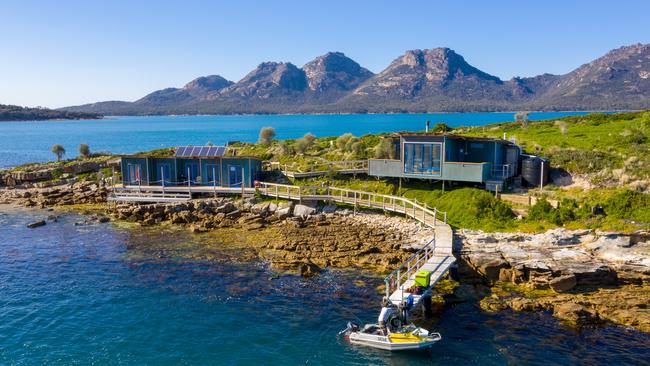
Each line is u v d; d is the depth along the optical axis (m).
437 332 24.27
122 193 51.47
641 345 22.55
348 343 23.89
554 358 21.92
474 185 44.19
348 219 42.69
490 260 29.94
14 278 31.89
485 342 23.44
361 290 29.22
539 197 39.53
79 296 29.14
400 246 35.06
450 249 31.28
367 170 50.72
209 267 33.31
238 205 47.12
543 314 25.70
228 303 28.00
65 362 22.38
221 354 23.02
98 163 66.19
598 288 28.06
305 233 39.41
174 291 29.64
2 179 62.75
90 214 49.09
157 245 38.25
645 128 56.22
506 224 36.72
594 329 24.06
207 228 42.75
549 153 48.44
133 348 23.53
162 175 53.12
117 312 27.08
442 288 29.34
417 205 39.19
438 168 43.97
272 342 24.00
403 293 25.95
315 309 27.14
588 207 35.81
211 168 52.53
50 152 128.50
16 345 23.77
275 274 31.86
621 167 41.97
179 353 23.11
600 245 30.94
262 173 54.34
